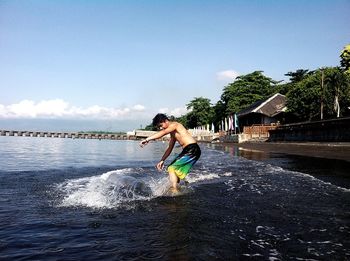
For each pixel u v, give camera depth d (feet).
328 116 111.04
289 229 11.28
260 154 58.44
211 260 8.61
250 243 9.88
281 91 185.88
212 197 17.06
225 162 41.22
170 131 21.43
